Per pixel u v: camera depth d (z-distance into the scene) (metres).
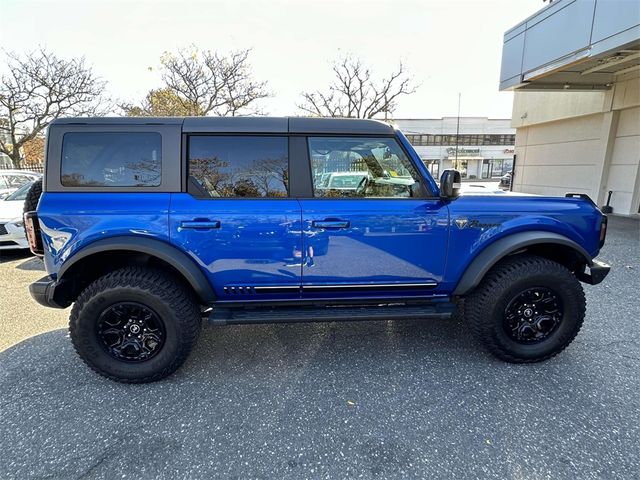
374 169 2.63
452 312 2.69
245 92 19.81
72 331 2.46
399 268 2.61
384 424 2.13
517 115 13.20
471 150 43.78
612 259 5.68
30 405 2.31
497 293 2.61
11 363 2.81
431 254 2.61
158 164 2.43
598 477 1.75
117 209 2.37
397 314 2.64
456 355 2.88
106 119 2.42
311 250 2.52
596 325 3.36
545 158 12.20
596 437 2.00
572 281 2.62
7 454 1.92
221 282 2.52
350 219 2.50
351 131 2.56
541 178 12.40
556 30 7.22
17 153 18.19
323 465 1.85
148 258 2.58
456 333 3.25
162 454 1.92
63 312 3.79
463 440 2.00
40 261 5.74
